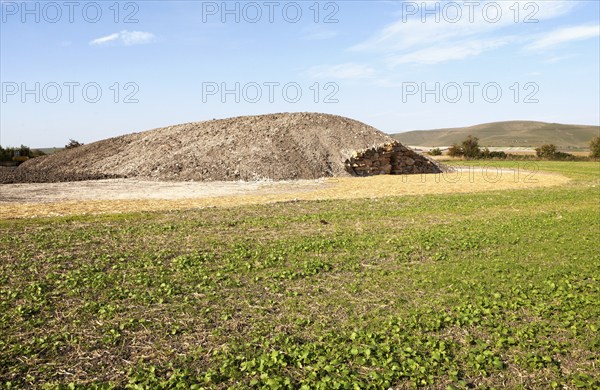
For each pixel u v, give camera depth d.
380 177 37.12
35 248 12.25
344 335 7.12
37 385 5.84
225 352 6.57
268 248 12.47
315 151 39.94
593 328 7.20
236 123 45.97
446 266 10.81
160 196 25.42
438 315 7.82
